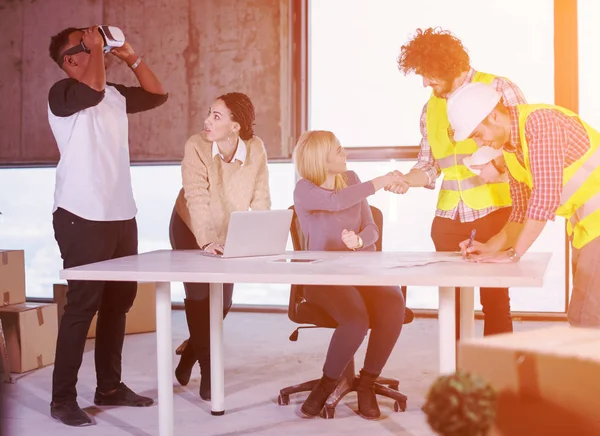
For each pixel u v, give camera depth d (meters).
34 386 3.62
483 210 3.06
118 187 3.00
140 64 3.12
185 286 3.22
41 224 6.12
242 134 3.08
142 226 5.90
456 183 3.12
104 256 2.94
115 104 3.06
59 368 2.95
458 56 2.75
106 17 5.74
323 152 2.99
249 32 5.50
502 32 5.10
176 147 5.67
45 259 6.13
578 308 2.23
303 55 5.42
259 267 2.32
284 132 5.48
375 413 2.96
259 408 3.17
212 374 3.06
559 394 0.78
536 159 2.16
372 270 2.18
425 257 2.56
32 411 3.17
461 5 5.14
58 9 5.82
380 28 5.29
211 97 5.59
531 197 2.19
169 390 2.52
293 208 3.31
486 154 2.90
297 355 4.25
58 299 4.83
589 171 2.17
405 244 5.45
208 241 3.08
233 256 2.65
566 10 4.99
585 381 0.78
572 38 5.00
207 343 3.25
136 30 5.69
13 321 3.89
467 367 0.83
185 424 2.95
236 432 2.83
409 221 5.43
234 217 2.57
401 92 5.29
